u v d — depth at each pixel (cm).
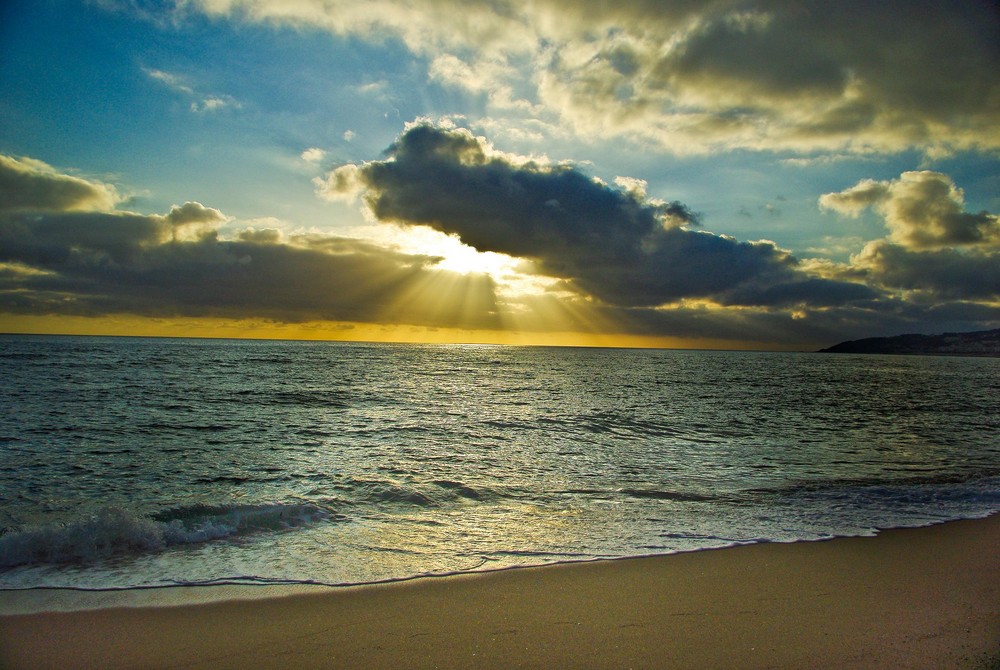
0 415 2122
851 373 7681
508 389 3800
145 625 489
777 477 1215
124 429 1845
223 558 664
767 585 596
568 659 434
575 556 684
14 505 965
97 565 632
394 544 727
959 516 900
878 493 1066
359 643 459
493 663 427
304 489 1062
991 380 6238
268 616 509
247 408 2492
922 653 449
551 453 1468
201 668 422
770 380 5528
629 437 1772
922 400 3506
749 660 435
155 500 994
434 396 3188
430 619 505
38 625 486
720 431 1961
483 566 646
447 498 997
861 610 534
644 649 451
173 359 7094
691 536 773
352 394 3241
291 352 12069
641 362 10731
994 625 505
